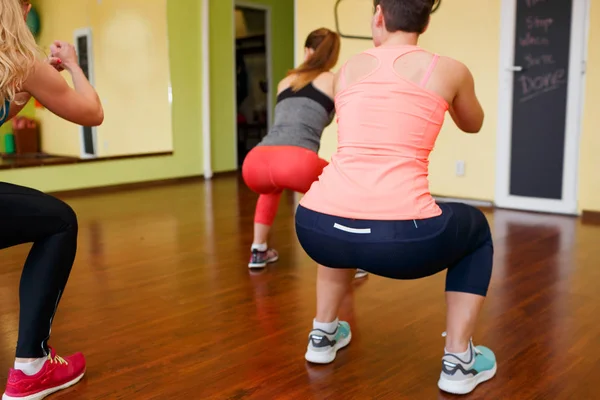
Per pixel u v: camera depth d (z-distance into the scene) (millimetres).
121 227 4188
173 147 6797
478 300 1741
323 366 1954
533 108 4703
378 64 1635
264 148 2838
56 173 5879
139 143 6570
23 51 1429
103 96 6371
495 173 4965
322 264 1737
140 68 6582
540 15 4586
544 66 4605
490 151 4973
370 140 1590
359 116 1614
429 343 2135
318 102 2797
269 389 1798
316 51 2854
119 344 2143
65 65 1709
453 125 5145
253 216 4570
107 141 6379
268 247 3539
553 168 4656
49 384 1737
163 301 2605
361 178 1580
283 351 2074
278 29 8164
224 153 7344
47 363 1723
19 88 1472
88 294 2703
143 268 3123
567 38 4473
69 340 2180
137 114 6559
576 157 4527
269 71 8148
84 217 4582
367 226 1552
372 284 2822
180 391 1787
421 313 2436
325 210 1618
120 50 6516
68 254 1662
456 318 1752
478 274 1736
